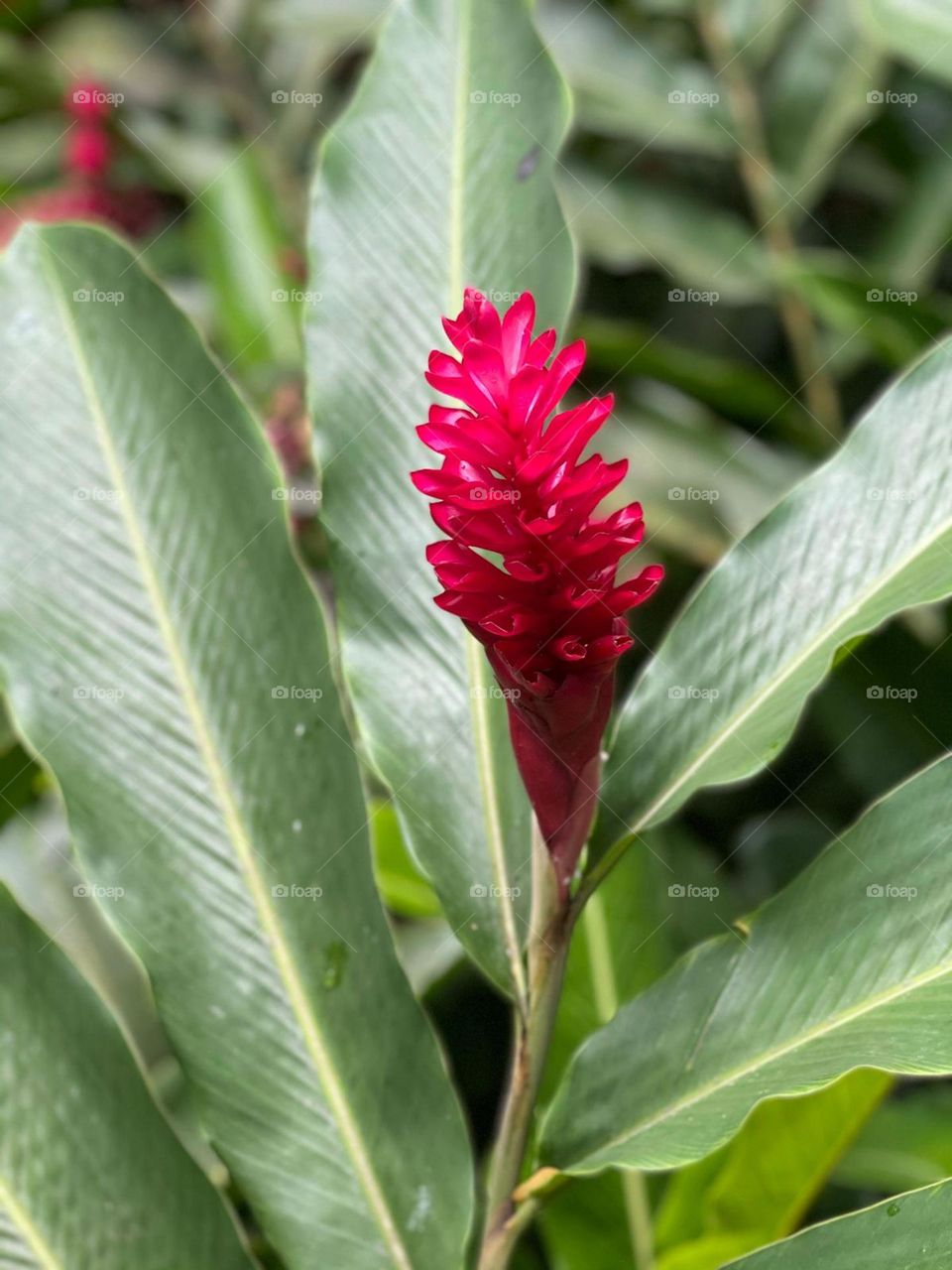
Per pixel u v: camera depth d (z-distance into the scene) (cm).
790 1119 49
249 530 41
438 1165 37
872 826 35
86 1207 35
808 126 83
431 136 45
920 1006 32
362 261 44
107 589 40
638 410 79
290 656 40
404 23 46
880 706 69
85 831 37
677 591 76
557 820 33
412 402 42
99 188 90
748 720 36
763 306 92
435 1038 38
